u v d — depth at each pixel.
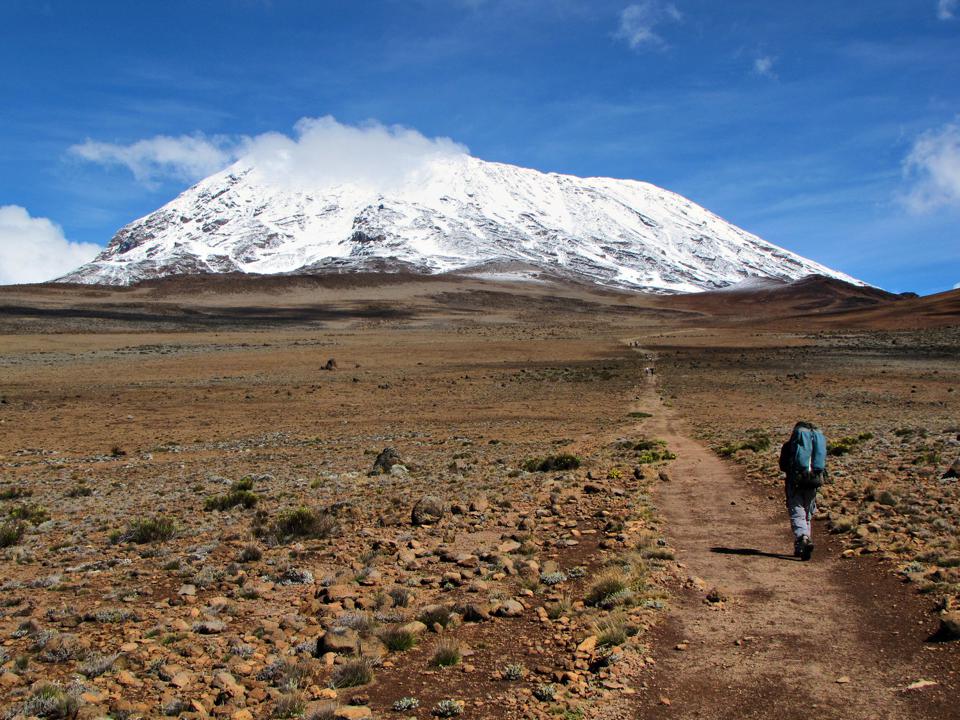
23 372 75.62
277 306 191.88
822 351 94.31
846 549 10.12
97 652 7.02
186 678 6.30
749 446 24.83
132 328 137.88
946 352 86.62
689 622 7.46
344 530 13.16
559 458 22.05
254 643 7.30
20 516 16.34
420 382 69.69
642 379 70.31
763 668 6.23
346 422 46.53
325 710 5.54
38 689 6.00
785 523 12.55
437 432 40.06
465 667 6.54
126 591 9.26
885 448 22.78
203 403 57.00
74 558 11.72
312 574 9.94
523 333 142.00
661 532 11.96
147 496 19.77
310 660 6.70
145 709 5.72
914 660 6.16
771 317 180.88
